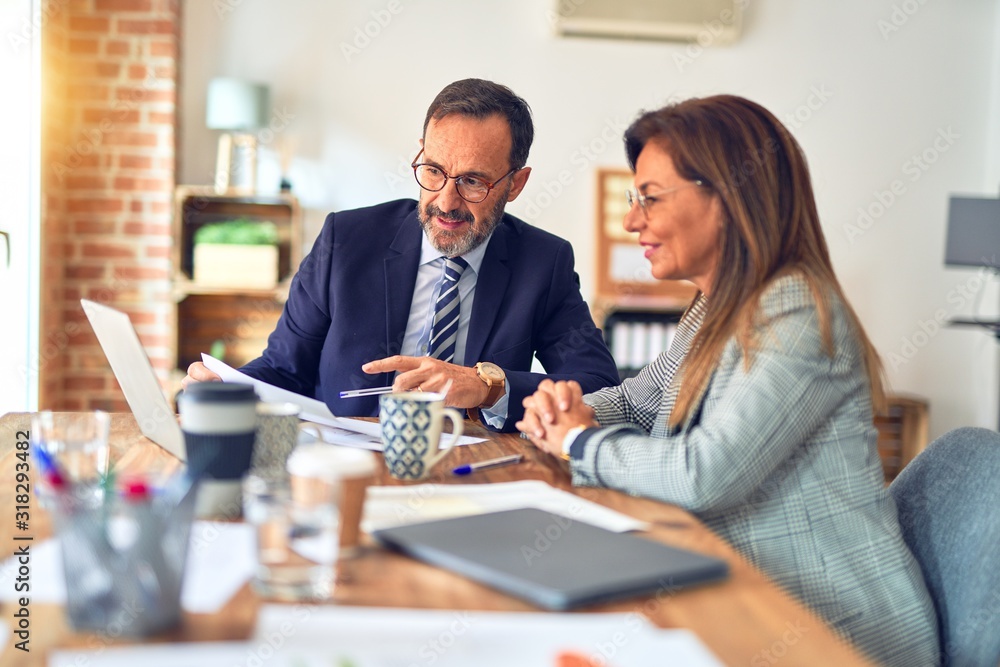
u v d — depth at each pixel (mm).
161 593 658
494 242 2062
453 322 1989
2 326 3434
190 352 4078
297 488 773
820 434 1164
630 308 4215
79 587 653
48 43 3514
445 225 1944
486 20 4199
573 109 4266
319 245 2078
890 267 4512
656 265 1312
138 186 3830
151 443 1373
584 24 4176
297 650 631
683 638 677
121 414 1649
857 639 1099
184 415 988
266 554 741
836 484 1152
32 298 3473
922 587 1140
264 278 3889
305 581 745
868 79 4422
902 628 1099
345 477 857
